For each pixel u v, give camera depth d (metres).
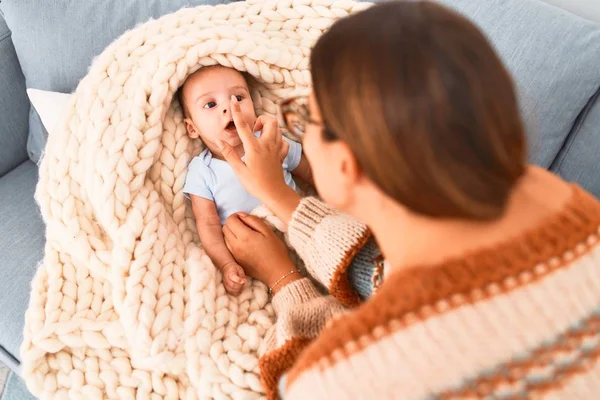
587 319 0.47
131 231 0.98
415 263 0.49
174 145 1.11
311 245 0.89
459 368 0.45
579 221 0.50
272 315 1.03
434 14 0.44
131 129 1.03
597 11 1.22
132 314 0.94
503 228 0.48
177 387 0.97
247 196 1.13
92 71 1.11
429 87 0.41
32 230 1.22
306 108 0.58
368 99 0.43
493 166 0.44
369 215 0.54
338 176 0.53
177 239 1.05
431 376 0.45
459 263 0.47
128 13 1.23
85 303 1.02
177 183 1.10
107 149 1.02
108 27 1.23
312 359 0.50
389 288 0.49
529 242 0.48
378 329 0.47
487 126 0.42
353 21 0.46
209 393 0.92
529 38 1.04
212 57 1.09
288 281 0.99
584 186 1.04
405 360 0.46
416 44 0.42
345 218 0.88
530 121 0.87
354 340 0.48
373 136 0.44
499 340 0.45
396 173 0.45
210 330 0.96
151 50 1.11
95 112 1.05
